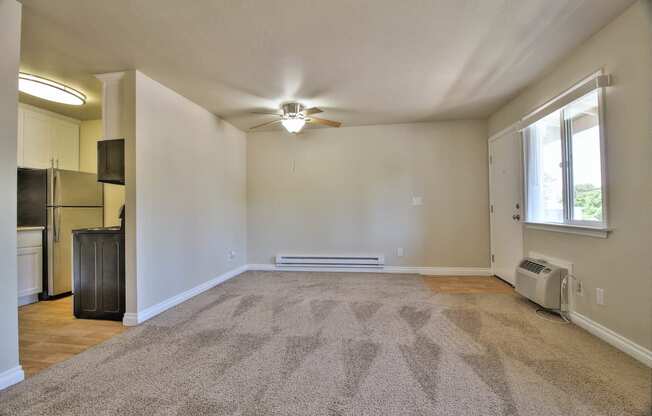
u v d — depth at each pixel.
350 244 4.80
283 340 2.33
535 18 2.06
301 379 1.80
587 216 2.46
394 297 3.43
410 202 4.65
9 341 1.77
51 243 3.57
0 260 1.74
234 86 3.14
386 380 1.78
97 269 2.86
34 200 3.61
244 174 4.95
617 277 2.13
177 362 2.01
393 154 4.69
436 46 2.41
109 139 2.83
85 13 1.96
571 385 1.71
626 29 2.01
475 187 4.49
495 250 4.28
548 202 3.02
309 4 1.90
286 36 2.26
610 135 2.17
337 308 3.07
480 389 1.68
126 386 1.75
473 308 3.03
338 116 4.26
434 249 4.59
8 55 1.79
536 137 3.22
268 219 4.99
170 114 3.21
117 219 4.12
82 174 3.89
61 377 1.84
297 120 3.64
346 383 1.75
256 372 1.88
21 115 3.60
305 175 4.91
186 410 1.53
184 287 3.42
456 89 3.29
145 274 2.83
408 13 2.00
